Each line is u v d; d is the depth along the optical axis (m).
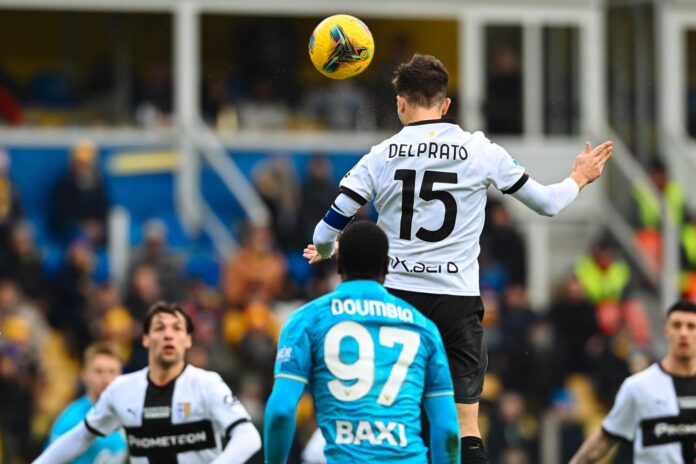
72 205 67.50
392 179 25.50
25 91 80.31
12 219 62.97
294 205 68.94
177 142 74.12
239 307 59.94
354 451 23.42
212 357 56.41
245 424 31.89
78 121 80.06
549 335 62.00
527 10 80.62
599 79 81.44
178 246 72.12
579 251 77.69
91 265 64.50
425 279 25.48
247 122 78.44
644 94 84.19
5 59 81.81
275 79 79.19
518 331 61.59
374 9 78.25
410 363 23.78
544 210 25.59
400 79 25.98
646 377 36.34
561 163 80.69
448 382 24.03
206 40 80.69
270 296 61.91
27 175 72.88
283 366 23.72
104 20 82.00
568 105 81.44
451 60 82.25
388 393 23.59
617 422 36.69
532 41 80.75
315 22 79.38
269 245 63.06
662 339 73.00
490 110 80.31
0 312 58.47
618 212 78.56
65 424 37.22
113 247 65.31
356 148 76.88
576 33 81.50
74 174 67.94
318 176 69.31
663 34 83.25
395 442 23.47
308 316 23.94
